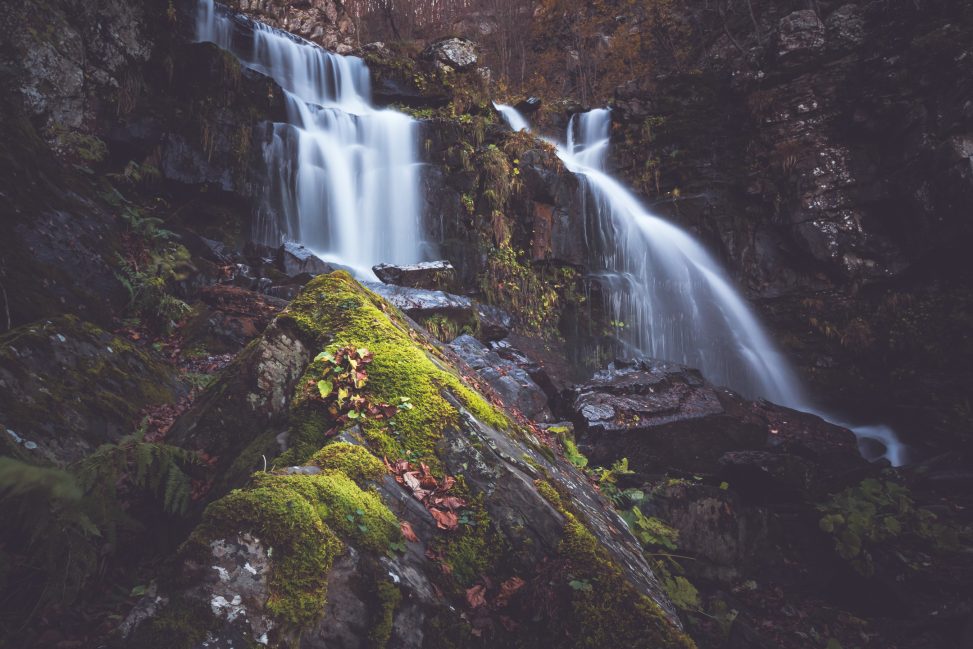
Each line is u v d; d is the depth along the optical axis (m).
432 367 3.18
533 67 26.25
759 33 19.59
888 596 5.21
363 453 2.57
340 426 2.79
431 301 7.73
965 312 10.93
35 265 5.43
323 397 2.86
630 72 23.17
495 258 11.37
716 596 4.93
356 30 21.45
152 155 8.76
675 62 21.64
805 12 13.50
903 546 5.64
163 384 4.96
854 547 5.43
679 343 12.55
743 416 8.22
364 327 3.22
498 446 2.96
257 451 2.95
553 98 24.36
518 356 7.87
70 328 4.47
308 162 10.50
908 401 10.84
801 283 12.63
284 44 12.34
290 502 2.05
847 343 11.85
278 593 1.90
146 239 7.11
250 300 6.91
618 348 11.62
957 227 10.64
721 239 13.26
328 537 2.07
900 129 11.57
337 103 12.98
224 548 1.90
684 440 7.21
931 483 7.32
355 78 13.40
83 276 5.93
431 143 12.07
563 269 12.03
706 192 13.66
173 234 7.52
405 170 11.59
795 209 12.55
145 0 9.20
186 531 2.91
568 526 2.67
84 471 2.66
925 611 5.04
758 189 13.09
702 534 5.19
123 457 2.77
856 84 12.47
